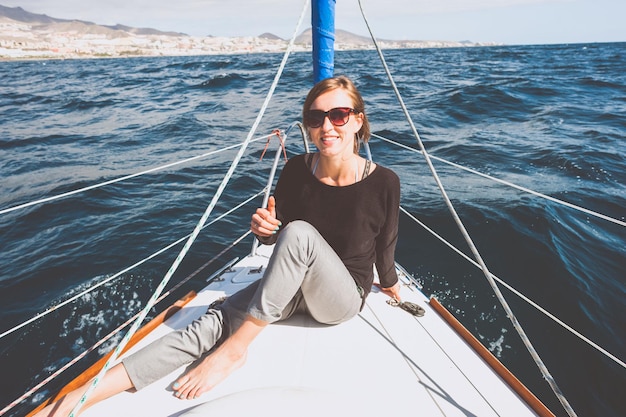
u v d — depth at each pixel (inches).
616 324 114.9
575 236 160.1
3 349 113.9
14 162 294.0
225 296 70.9
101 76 1193.4
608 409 90.6
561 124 377.1
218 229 181.5
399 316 66.9
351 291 57.8
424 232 164.6
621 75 824.3
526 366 101.9
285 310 61.1
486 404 50.9
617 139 313.4
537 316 118.3
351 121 57.3
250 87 697.0
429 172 238.5
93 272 149.4
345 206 59.4
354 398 49.3
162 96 641.6
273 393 43.9
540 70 967.6
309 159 63.4
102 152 316.5
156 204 209.8
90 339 117.3
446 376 55.0
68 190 232.7
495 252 148.9
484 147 290.8
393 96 548.4
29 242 173.0
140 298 134.6
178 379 51.8
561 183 218.5
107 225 186.5
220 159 286.4
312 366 55.3
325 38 87.2
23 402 97.7
